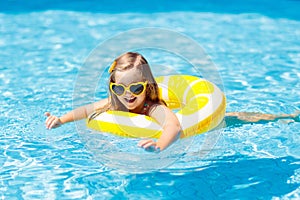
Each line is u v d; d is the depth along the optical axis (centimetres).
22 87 617
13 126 502
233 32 870
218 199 374
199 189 387
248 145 458
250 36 847
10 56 746
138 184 395
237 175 407
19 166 423
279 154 443
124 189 388
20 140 472
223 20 944
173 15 975
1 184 395
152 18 952
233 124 498
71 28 893
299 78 646
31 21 938
